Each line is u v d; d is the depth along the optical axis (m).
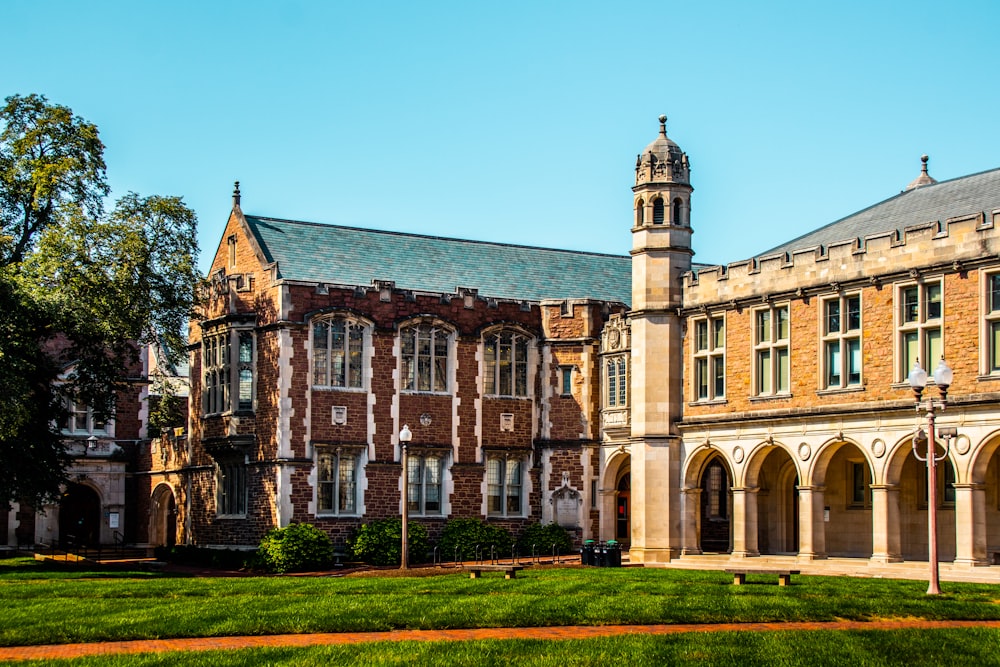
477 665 19.28
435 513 48.66
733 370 41.00
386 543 45.59
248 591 29.70
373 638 22.08
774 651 20.22
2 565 44.69
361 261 50.56
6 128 44.41
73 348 44.91
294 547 43.72
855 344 37.44
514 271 53.88
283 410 46.03
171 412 57.44
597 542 49.41
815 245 39.69
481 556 47.25
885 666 19.36
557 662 19.47
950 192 39.50
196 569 45.38
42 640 22.03
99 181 45.06
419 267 51.69
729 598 26.55
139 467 57.88
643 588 29.20
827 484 41.16
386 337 48.12
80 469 56.94
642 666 19.30
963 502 34.09
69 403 57.03
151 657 19.86
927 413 28.16
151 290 45.53
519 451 50.09
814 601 25.78
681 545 42.25
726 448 40.97
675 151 43.53
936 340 35.34
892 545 35.88
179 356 47.56
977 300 34.16
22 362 39.66
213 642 21.73
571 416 50.12
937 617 24.17
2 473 42.47
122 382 46.78
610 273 56.22
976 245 34.16
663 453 42.47
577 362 50.22
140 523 57.53
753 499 40.28
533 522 50.06
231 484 48.94
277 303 46.53
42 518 55.28
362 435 47.38
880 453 36.22
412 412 48.34
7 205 44.44
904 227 38.94
